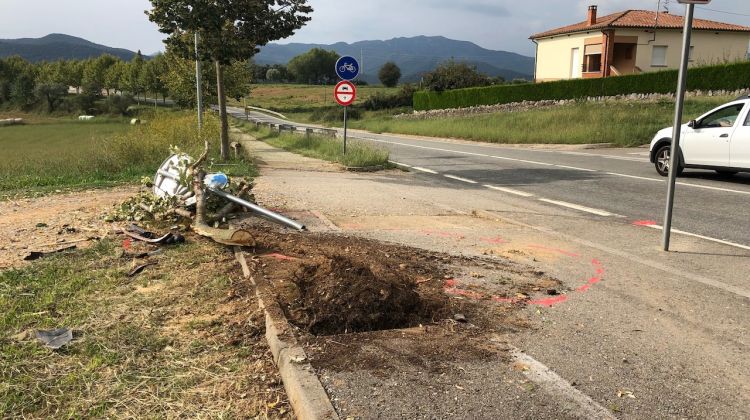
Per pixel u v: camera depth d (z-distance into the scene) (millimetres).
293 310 4113
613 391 3238
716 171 13078
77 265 5242
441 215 8461
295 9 14805
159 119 19812
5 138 45281
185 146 15477
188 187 6957
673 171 6434
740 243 7090
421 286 4871
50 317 4078
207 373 3361
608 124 25844
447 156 20312
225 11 13969
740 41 41938
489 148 24422
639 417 2990
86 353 3566
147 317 4090
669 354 3738
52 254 5629
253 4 14016
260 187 10773
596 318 4336
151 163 14164
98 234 6449
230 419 2926
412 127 38281
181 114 25141
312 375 3203
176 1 13562
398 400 3043
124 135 16125
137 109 93625
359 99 84312
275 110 87750
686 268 5824
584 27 43344
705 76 29953
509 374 3381
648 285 5195
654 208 9555
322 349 3580
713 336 4055
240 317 4086
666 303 4715
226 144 15766
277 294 4352
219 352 3609
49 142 39719
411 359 3506
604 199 10500
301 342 3656
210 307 4262
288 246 5895
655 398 3182
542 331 4051
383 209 8805
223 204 6715
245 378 3318
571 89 36625
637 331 4105
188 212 6711
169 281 4812
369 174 14562
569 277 5383
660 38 40719
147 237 6137
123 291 4578
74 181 11805
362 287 4168
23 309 4215
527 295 4801
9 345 3637
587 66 42750
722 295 4953
